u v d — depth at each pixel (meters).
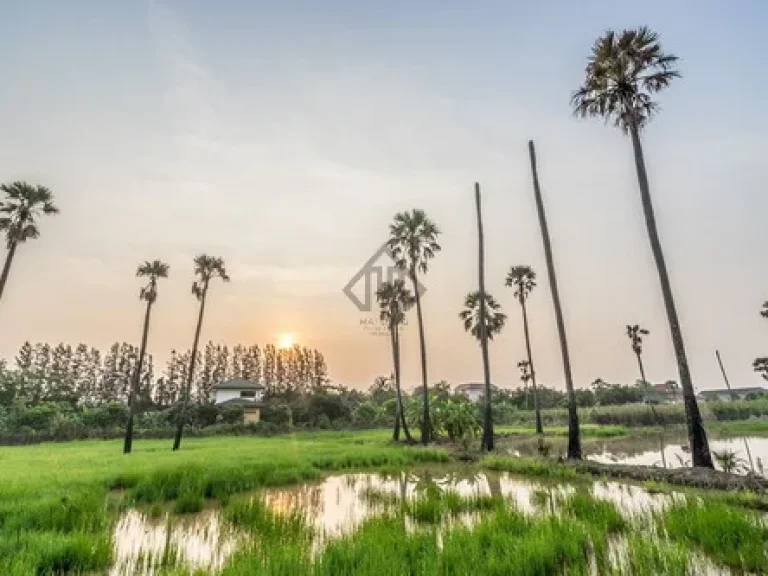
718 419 51.41
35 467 17.45
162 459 19.95
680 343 15.09
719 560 6.42
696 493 11.35
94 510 9.54
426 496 11.13
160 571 6.39
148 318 32.03
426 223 34.72
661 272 15.88
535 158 22.55
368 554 6.27
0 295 24.95
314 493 13.24
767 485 11.38
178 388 100.75
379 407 64.25
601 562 6.35
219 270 37.12
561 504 10.69
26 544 6.89
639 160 17.06
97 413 51.91
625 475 14.51
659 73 17.12
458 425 30.33
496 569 5.80
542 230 21.34
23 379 72.50
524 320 42.09
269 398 74.19
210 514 10.38
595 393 84.69
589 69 18.08
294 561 6.04
